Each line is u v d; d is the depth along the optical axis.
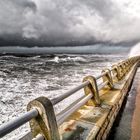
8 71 25.00
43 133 2.37
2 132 1.65
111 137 4.04
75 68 30.31
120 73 10.06
